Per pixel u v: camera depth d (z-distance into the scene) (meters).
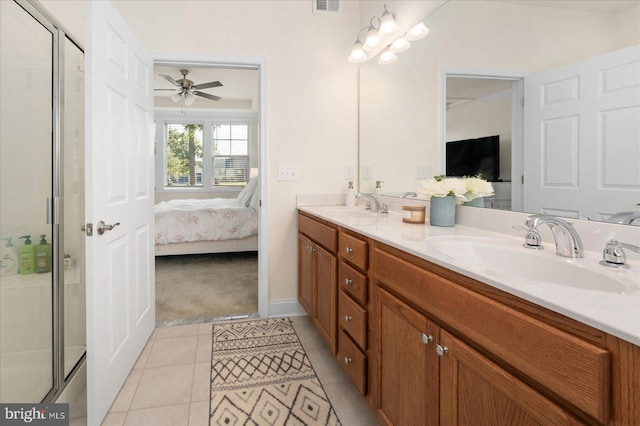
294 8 2.64
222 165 6.65
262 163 2.62
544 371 0.63
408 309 1.12
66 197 1.82
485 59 1.52
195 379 1.81
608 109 1.01
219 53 2.50
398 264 1.18
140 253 2.04
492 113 1.48
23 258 1.58
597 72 1.04
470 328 0.83
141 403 1.61
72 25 1.89
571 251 1.00
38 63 1.67
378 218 1.99
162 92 5.86
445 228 1.56
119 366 1.69
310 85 2.68
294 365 1.96
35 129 1.65
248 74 4.89
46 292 1.60
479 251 1.19
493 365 0.77
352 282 1.59
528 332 0.67
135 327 1.94
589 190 1.07
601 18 1.03
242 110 6.45
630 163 0.96
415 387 1.08
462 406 0.87
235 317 2.64
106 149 1.54
